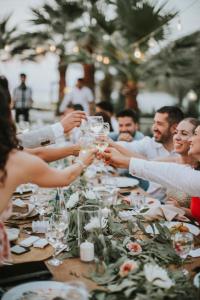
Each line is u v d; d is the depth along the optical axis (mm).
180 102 11586
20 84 10969
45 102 14930
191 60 9789
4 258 1685
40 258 1751
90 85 11953
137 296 1321
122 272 1438
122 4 9062
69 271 1630
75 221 1901
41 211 2275
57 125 2760
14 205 2293
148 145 3738
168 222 2152
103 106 5484
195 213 2510
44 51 12922
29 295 1388
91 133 2408
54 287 1441
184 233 1681
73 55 11742
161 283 1353
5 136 1537
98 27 10742
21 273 1560
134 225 2002
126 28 9453
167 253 1697
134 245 1718
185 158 2969
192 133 2900
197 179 2189
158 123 3525
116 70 10836
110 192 2479
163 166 2273
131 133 4219
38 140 2721
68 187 2412
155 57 10078
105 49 10594
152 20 8922
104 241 1708
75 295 1096
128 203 2461
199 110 11266
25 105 11008
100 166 3555
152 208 2277
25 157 1604
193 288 1385
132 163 2336
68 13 11539
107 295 1361
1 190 1597
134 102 10430
